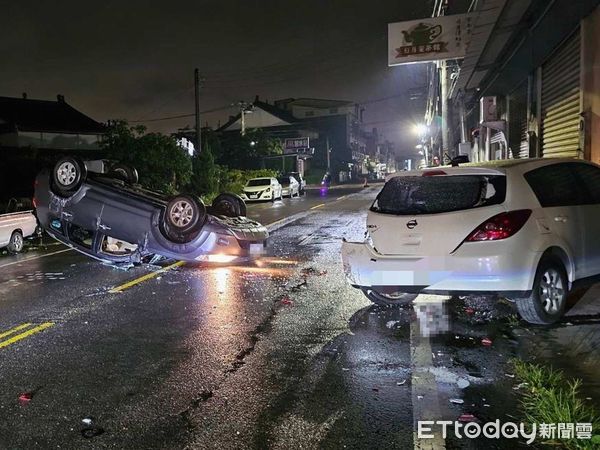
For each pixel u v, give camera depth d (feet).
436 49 54.08
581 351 15.88
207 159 105.19
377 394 13.61
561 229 18.12
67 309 23.03
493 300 21.76
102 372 15.57
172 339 18.53
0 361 16.67
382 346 17.20
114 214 31.55
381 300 21.79
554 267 17.94
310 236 46.80
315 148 240.12
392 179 19.92
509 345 16.69
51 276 30.81
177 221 30.40
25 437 11.88
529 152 52.31
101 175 34.60
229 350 17.25
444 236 17.52
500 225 16.87
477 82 69.31
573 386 13.16
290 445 11.24
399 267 18.17
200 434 11.81
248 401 13.41
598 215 19.99
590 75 33.76
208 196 102.22
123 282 28.50
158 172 84.69
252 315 21.39
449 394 13.47
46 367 16.07
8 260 38.24
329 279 28.09
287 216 67.00
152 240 31.19
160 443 11.48
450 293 17.60
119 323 20.67
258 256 35.81
